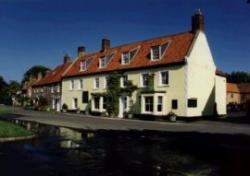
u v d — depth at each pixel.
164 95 35.09
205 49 36.38
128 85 38.69
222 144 16.64
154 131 22.86
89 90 46.91
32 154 13.85
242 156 13.50
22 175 10.25
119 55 43.97
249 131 22.62
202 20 36.50
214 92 37.81
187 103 33.12
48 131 22.84
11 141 17.77
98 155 13.76
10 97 90.62
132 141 17.88
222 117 38.31
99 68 45.62
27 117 36.81
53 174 10.40
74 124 28.23
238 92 77.06
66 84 53.25
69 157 13.26
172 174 10.63
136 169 11.23
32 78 88.38
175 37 38.16
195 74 34.50
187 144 16.67
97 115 43.69
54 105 59.28
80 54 55.53
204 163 12.18
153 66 36.62
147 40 42.06
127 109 39.00
